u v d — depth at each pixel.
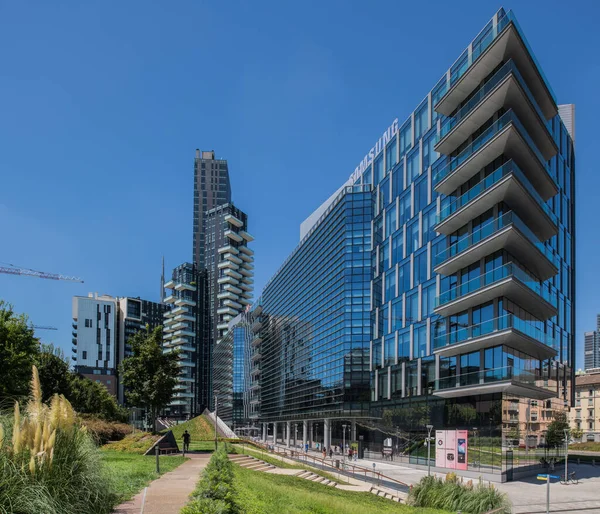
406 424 50.06
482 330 38.41
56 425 10.41
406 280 53.28
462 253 40.03
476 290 37.78
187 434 38.56
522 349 40.00
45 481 8.86
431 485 20.89
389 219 59.25
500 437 35.88
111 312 198.12
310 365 81.75
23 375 34.25
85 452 10.72
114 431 40.25
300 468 34.78
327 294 74.44
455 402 41.88
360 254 65.50
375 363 59.81
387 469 44.28
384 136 62.94
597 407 106.50
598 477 39.56
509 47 37.91
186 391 197.12
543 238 45.84
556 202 52.66
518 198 37.59
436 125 49.34
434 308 43.91
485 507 18.27
